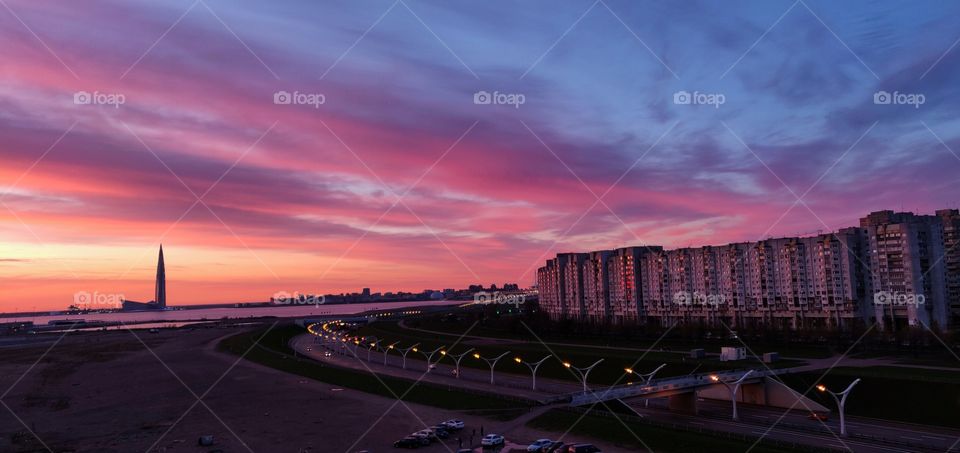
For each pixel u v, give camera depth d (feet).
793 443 312.71
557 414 373.40
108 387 557.74
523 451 314.35
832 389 455.63
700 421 396.16
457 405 423.23
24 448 344.08
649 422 349.20
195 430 376.07
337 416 408.05
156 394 512.63
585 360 649.20
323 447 332.19
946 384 416.26
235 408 443.32
